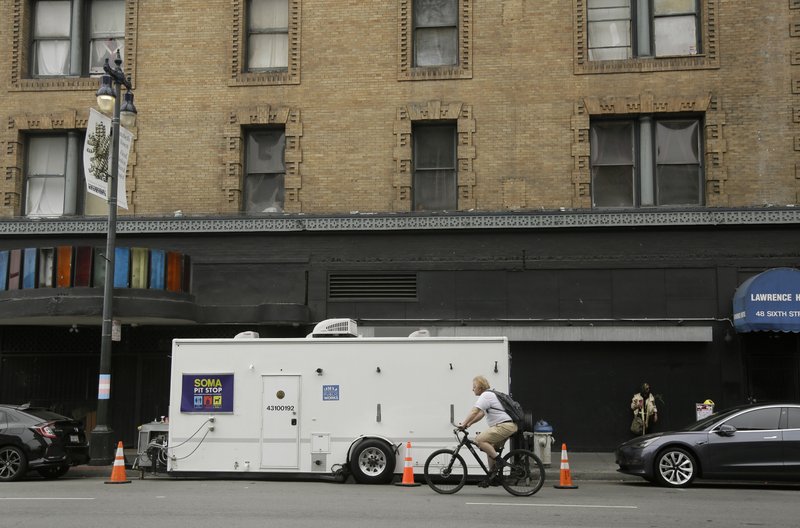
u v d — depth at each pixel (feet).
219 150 66.54
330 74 66.44
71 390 65.82
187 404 47.62
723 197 61.62
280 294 64.39
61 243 66.33
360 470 45.62
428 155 66.13
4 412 49.14
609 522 31.71
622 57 64.80
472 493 41.37
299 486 44.68
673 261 61.57
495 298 62.69
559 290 62.28
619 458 47.06
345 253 64.28
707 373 60.49
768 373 60.18
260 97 66.74
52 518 32.30
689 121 64.18
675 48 64.18
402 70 65.67
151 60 67.87
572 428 61.16
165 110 67.26
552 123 63.98
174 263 60.08
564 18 64.75
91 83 68.18
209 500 37.91
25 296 57.47
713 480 48.65
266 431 46.91
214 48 67.51
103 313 54.95
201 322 62.49
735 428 44.88
